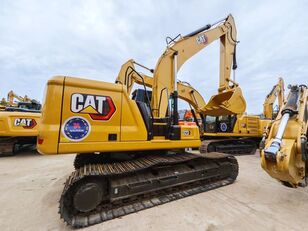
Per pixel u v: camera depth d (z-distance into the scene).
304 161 3.19
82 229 2.67
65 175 5.23
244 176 5.27
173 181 3.77
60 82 2.98
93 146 3.09
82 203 2.80
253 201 3.58
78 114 3.03
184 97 8.13
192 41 6.21
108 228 2.70
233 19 8.16
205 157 4.22
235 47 8.23
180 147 4.06
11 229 2.65
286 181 3.32
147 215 3.04
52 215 3.05
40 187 4.27
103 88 3.28
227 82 7.94
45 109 2.88
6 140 8.22
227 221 2.86
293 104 3.38
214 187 4.23
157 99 4.93
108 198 3.16
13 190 4.09
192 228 2.68
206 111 8.24
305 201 3.59
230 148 8.95
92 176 2.91
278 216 3.02
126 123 3.43
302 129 3.17
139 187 3.35
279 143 3.10
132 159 3.95
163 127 3.99
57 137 2.86
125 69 5.46
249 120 9.64
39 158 7.72
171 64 5.32
